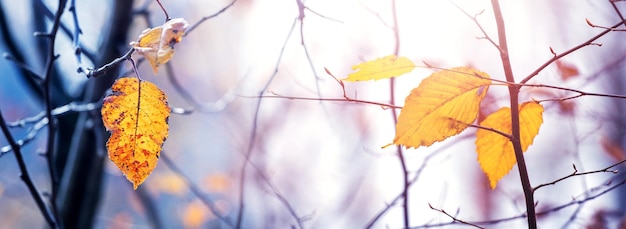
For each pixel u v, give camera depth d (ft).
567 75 5.13
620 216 5.63
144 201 8.84
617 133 6.25
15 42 5.22
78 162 5.07
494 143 2.88
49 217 3.52
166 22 2.61
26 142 3.88
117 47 4.66
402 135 2.66
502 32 2.66
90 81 4.84
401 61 2.66
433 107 2.65
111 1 5.16
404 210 3.79
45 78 3.42
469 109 2.66
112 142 2.66
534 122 2.83
